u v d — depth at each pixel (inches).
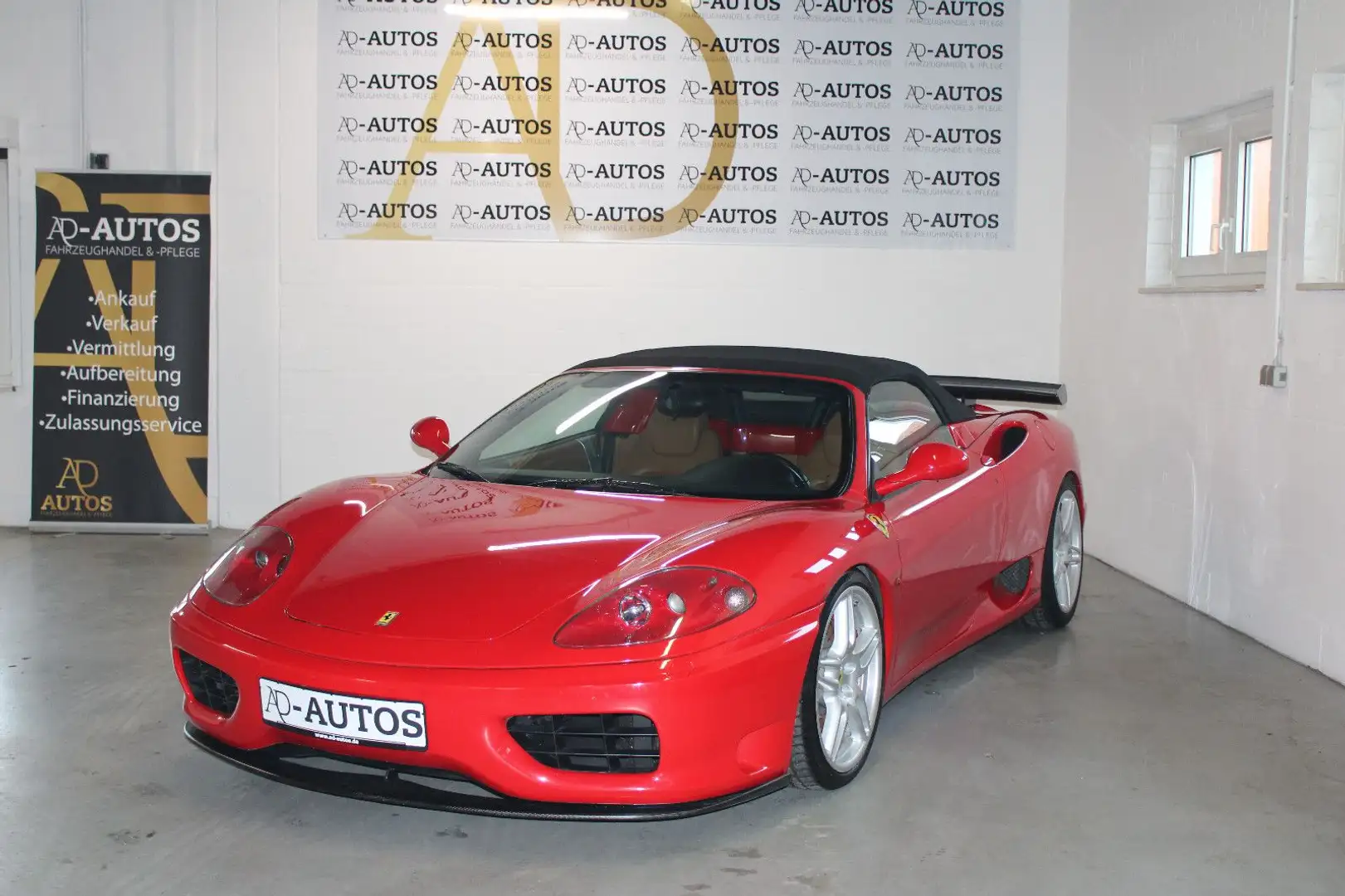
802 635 104.0
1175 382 203.8
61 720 133.9
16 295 249.3
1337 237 162.2
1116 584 215.2
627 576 101.0
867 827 108.3
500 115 248.1
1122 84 225.5
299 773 101.7
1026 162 254.7
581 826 108.0
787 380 136.3
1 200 246.8
